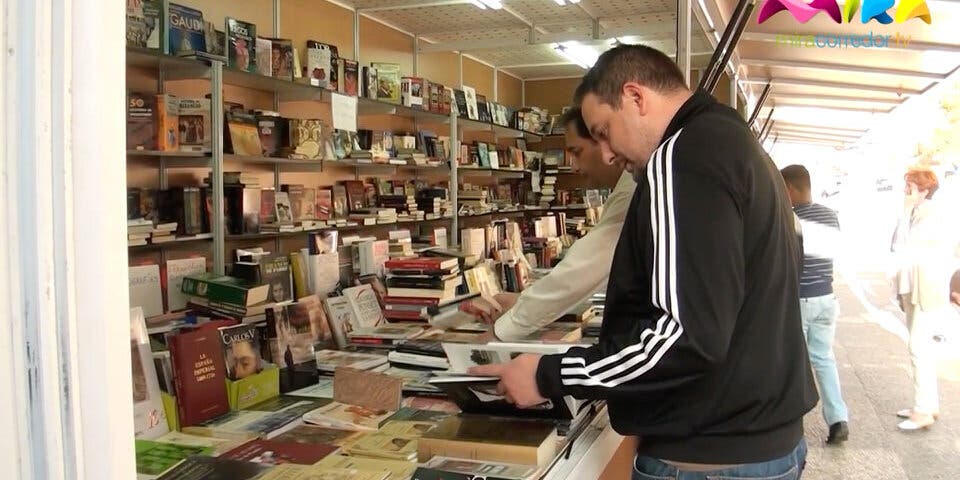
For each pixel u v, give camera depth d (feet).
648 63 4.07
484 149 20.36
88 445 1.47
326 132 13.14
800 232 4.82
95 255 1.47
